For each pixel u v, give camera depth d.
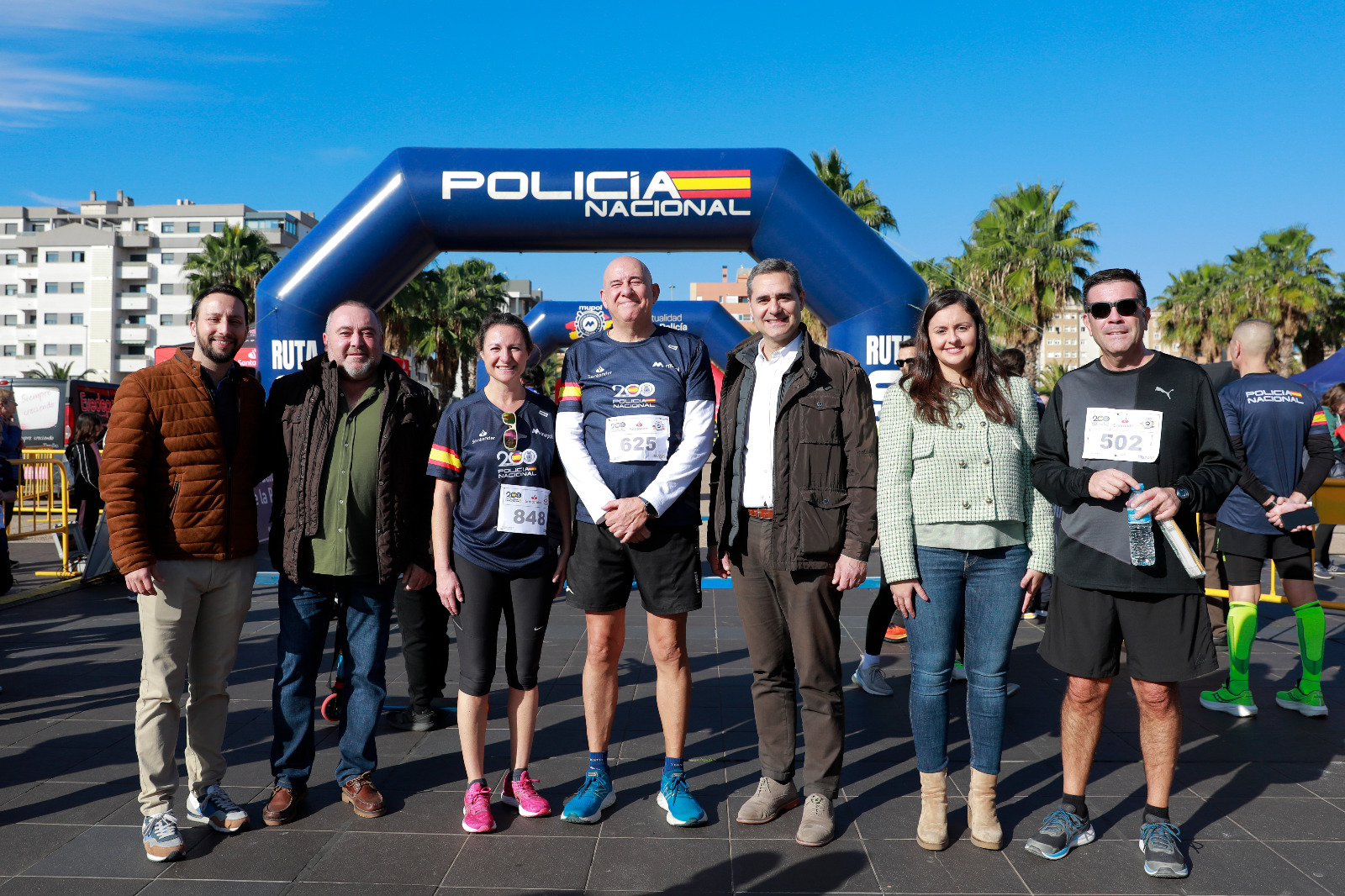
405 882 2.49
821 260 6.21
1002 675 2.73
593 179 6.11
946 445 2.73
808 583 2.81
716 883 2.49
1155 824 2.62
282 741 2.94
